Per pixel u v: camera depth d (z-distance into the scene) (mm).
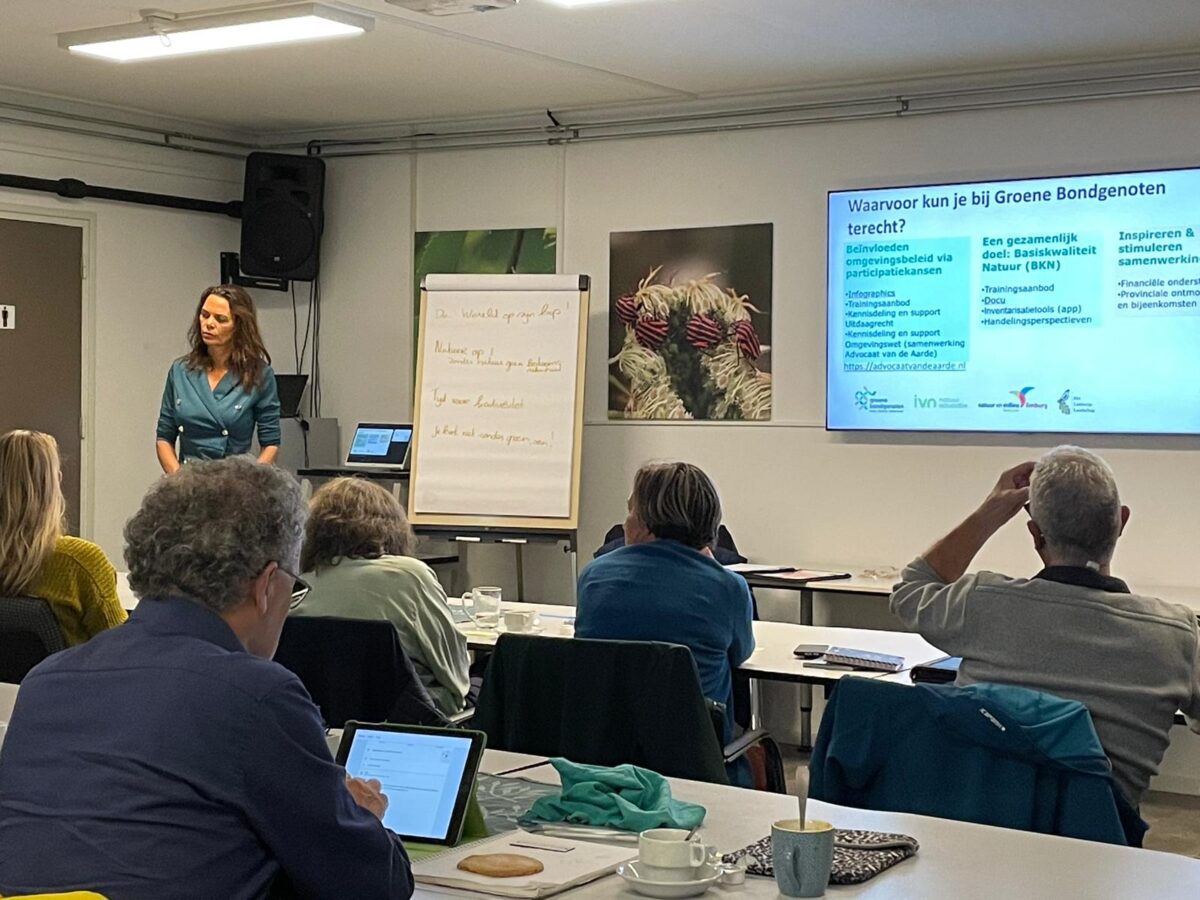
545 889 1763
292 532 1742
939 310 6289
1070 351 6023
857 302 6473
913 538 6449
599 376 7227
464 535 7102
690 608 3441
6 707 2756
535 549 7422
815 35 5652
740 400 6859
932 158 6359
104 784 1556
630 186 7117
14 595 3680
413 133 7680
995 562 6230
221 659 1621
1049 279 6051
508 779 2387
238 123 7785
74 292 7320
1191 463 5844
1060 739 2281
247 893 1581
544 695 3008
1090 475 2701
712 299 6910
